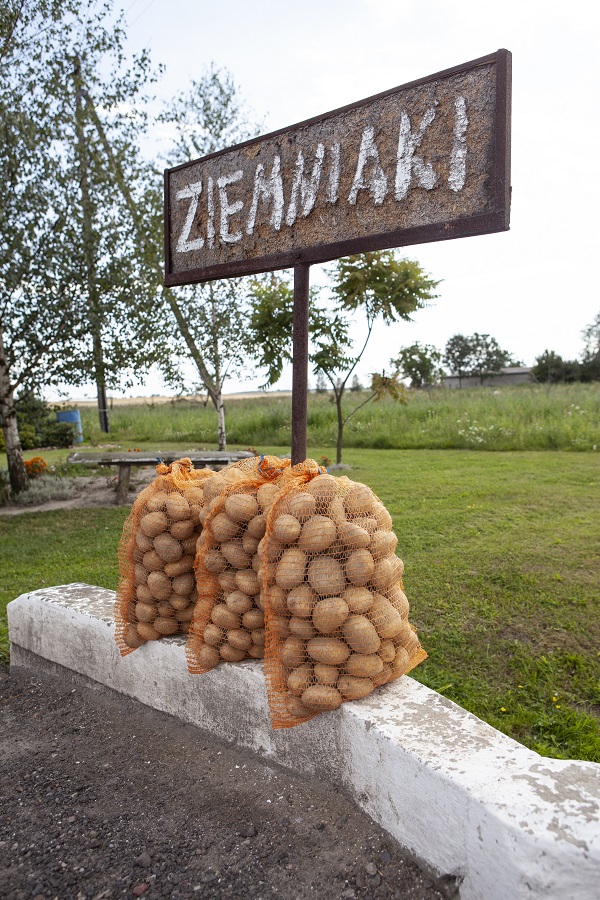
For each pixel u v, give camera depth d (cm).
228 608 282
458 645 415
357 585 249
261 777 267
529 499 827
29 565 664
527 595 488
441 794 204
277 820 243
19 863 235
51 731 325
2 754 307
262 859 227
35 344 1030
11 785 281
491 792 193
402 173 273
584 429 1441
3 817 260
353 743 242
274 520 253
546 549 599
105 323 1048
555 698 347
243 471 316
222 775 272
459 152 258
